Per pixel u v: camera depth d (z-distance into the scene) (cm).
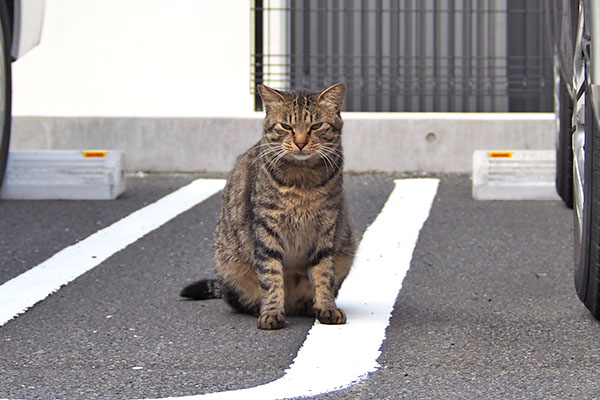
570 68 566
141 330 493
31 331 489
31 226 768
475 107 1051
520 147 1011
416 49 1045
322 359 436
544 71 1048
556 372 415
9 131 763
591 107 469
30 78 1035
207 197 889
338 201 530
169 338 478
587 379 404
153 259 666
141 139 1016
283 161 516
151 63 1031
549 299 555
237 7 1021
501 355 441
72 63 1033
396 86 1049
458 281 604
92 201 872
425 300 555
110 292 576
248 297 539
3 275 616
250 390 392
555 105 854
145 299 562
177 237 735
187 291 560
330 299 520
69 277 612
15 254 676
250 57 1023
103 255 675
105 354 448
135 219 796
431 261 658
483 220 794
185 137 1016
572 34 528
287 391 390
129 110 1035
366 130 1016
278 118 524
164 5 1023
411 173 1019
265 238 517
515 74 1050
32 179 880
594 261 480
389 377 408
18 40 755
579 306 536
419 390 391
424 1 1038
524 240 722
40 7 774
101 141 1019
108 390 394
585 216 488
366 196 895
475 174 882
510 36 1045
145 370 422
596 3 429
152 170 1020
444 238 729
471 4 1038
